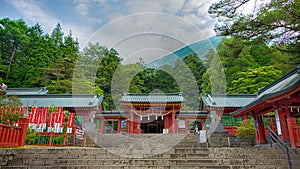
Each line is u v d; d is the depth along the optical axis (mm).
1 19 30406
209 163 5562
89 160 5477
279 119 7645
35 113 8320
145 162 5480
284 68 17188
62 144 8578
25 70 27500
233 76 22094
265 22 5332
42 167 5082
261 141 9039
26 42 31234
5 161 5113
